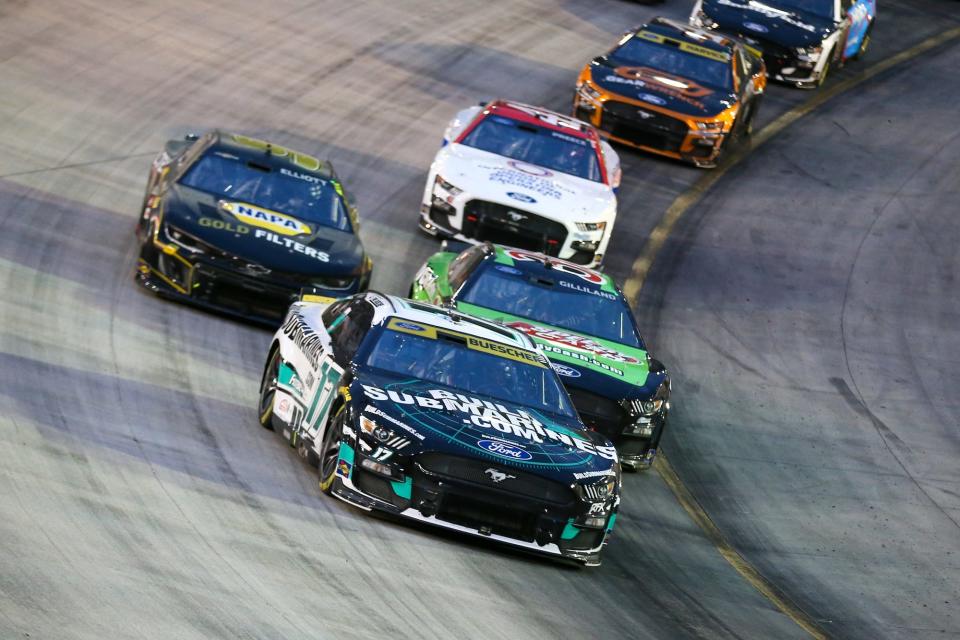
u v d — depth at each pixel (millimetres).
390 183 70438
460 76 89812
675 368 55562
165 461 32844
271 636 23969
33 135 65250
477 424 31953
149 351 42344
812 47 99375
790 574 37469
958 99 106250
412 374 33656
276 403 37281
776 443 49438
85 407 35688
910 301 68188
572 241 60031
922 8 133625
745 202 78812
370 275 50125
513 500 30906
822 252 73250
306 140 73875
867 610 35750
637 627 29547
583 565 32438
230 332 46625
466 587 28906
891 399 56125
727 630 31156
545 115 66625
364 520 31500
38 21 82750
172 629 23344
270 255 47438
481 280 45219
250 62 84188
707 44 84375
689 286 66000
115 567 25531
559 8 109438
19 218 53438
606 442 33938
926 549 41938
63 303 44906
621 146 83625
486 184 60656
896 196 83688
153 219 48406
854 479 47156
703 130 79375
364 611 26188
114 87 75062
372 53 90625
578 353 42156
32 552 25266
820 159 88062
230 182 50594
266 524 29891
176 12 90250
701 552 37531
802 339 61625
